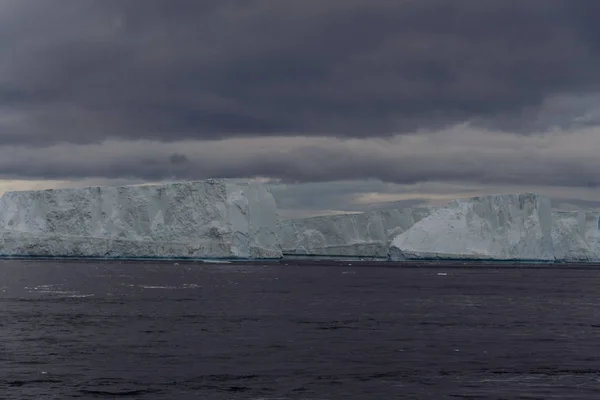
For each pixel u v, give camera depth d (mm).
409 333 61469
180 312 75625
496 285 139250
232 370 44312
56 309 76812
